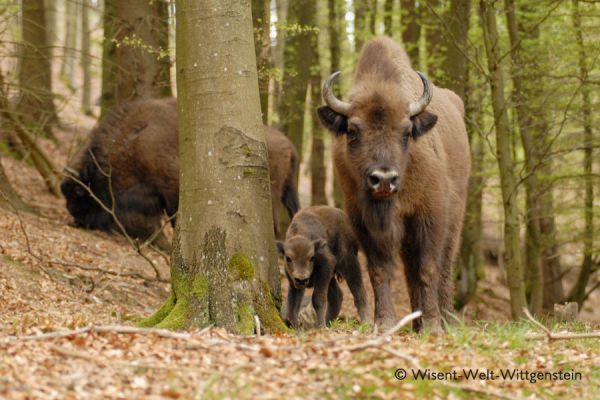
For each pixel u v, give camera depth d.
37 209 21.75
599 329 12.70
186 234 10.31
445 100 13.62
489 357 8.80
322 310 13.47
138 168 19.64
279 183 20.31
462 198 13.38
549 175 22.06
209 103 10.20
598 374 8.61
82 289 14.90
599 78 19.53
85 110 36.81
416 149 11.36
